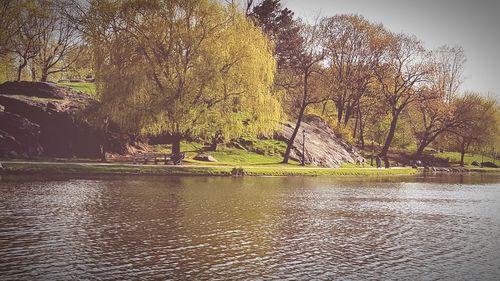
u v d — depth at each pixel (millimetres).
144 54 51875
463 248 20641
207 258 17766
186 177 45781
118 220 23672
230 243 20062
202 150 63594
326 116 89688
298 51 75688
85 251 18062
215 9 52750
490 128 87625
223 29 53562
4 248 18062
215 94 52719
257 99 53438
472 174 79812
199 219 24781
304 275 16219
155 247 18969
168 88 51125
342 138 84188
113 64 50375
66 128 52406
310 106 94875
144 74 49531
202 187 38094
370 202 34781
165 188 36344
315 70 79250
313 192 39094
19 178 38281
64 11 69188
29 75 81188
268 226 23859
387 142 83188
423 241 21922
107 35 51500
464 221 27672
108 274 15555
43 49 72438
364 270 17016
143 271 15984
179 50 52031
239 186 40312
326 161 68562
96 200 29297
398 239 22219
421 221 27344
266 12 77250
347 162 73500
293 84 82438
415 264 17953
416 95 82312
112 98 49312
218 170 49750
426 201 36938
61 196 30125
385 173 67250
